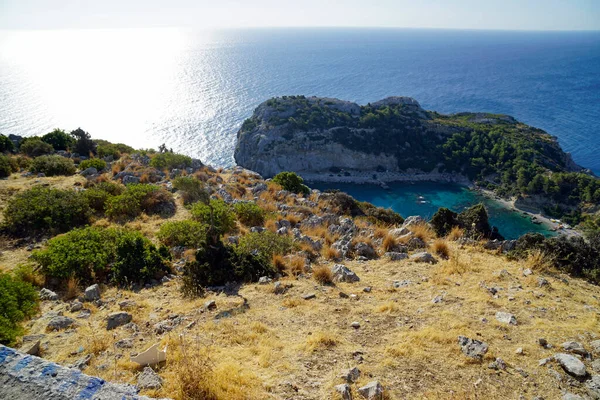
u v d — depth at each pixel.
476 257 13.34
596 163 161.75
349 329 8.33
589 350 7.06
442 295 9.80
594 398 5.80
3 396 3.65
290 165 145.25
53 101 183.38
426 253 13.36
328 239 16.17
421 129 157.75
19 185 22.75
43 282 11.63
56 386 3.77
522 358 6.87
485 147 146.50
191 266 11.93
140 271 12.02
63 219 16.77
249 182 29.52
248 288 11.09
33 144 33.09
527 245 13.83
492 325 8.09
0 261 13.38
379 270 12.44
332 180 144.25
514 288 10.21
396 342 7.59
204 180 27.00
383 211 25.81
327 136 147.25
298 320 8.83
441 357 6.97
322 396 5.89
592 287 11.09
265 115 157.62
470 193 130.25
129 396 3.83
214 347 7.47
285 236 15.03
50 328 8.59
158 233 15.81
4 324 8.09
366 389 5.89
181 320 8.96
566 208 109.12
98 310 9.90
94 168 27.20
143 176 25.39
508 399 5.83
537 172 120.31
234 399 5.65
